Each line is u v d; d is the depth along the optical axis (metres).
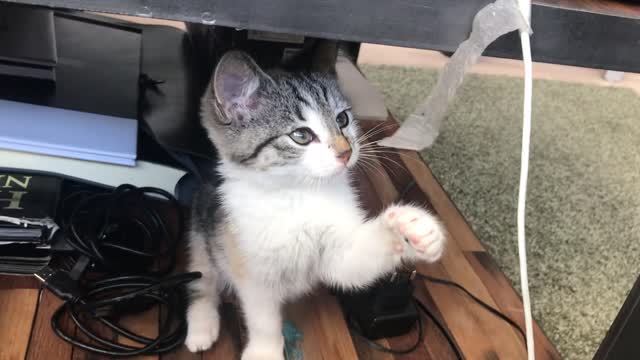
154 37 0.52
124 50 0.49
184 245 0.38
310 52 0.34
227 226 0.30
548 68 0.83
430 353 0.34
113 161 0.37
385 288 0.33
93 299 0.33
